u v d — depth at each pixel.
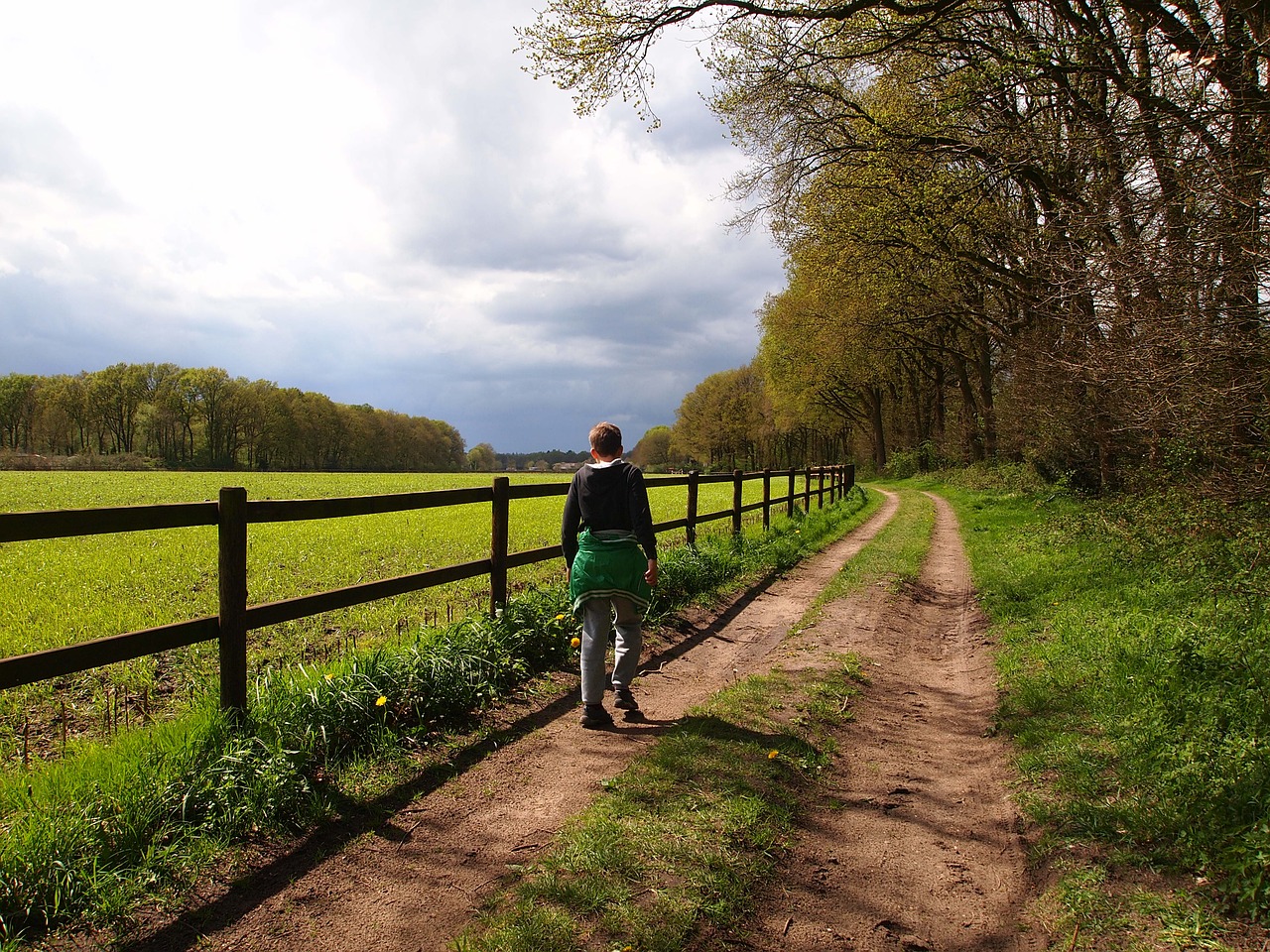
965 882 2.98
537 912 2.61
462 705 4.57
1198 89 5.98
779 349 44.88
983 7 11.08
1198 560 6.95
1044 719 4.48
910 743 4.47
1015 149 9.37
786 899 2.79
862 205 18.06
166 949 2.46
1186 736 3.71
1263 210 5.42
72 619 7.01
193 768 3.35
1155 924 2.55
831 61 13.45
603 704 4.92
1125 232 6.48
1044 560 9.55
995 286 18.80
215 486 34.91
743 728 4.43
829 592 8.74
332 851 3.07
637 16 11.14
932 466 41.78
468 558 11.36
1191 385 6.22
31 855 2.66
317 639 6.31
